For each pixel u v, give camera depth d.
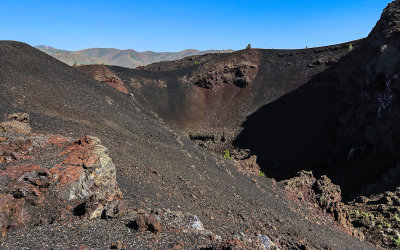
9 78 37.34
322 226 36.94
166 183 28.89
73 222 16.08
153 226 15.74
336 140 84.75
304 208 41.94
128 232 15.57
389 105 72.56
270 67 140.38
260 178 48.69
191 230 16.75
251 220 28.98
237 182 40.38
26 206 16.03
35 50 51.41
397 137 68.62
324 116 95.44
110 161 20.75
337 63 120.44
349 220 45.72
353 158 75.75
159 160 34.34
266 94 123.75
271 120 104.69
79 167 19.09
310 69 130.50
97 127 35.19
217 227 23.45
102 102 46.25
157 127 49.59
